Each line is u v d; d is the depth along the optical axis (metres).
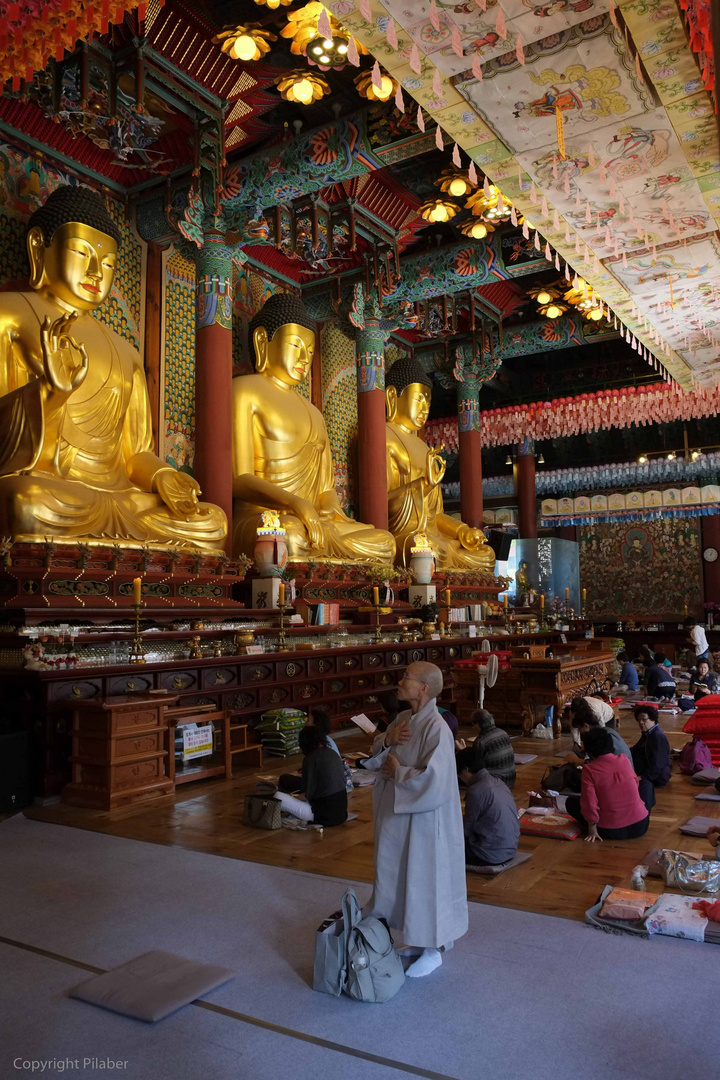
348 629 10.70
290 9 8.53
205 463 10.50
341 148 9.53
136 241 11.21
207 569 9.74
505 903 3.78
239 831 5.07
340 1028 2.62
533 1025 2.63
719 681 12.09
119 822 5.30
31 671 5.85
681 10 4.39
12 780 5.64
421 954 3.10
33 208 9.95
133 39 8.34
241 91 9.80
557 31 4.60
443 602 14.52
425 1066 2.39
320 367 15.22
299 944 3.30
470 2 4.31
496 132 5.71
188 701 7.16
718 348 10.47
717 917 3.35
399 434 16.33
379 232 12.67
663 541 24.89
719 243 7.48
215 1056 2.46
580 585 25.81
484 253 12.97
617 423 17.83
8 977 3.00
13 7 4.50
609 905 3.55
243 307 13.33
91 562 8.41
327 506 12.89
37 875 4.22
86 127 8.77
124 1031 2.60
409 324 14.76
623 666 13.59
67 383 8.58
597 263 7.91
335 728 8.98
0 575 7.72
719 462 21.86
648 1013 2.70
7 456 8.57
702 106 5.36
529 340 17.11
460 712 9.68
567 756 7.70
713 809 5.64
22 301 9.16
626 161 6.09
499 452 25.73
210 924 3.52
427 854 3.00
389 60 4.91
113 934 3.41
